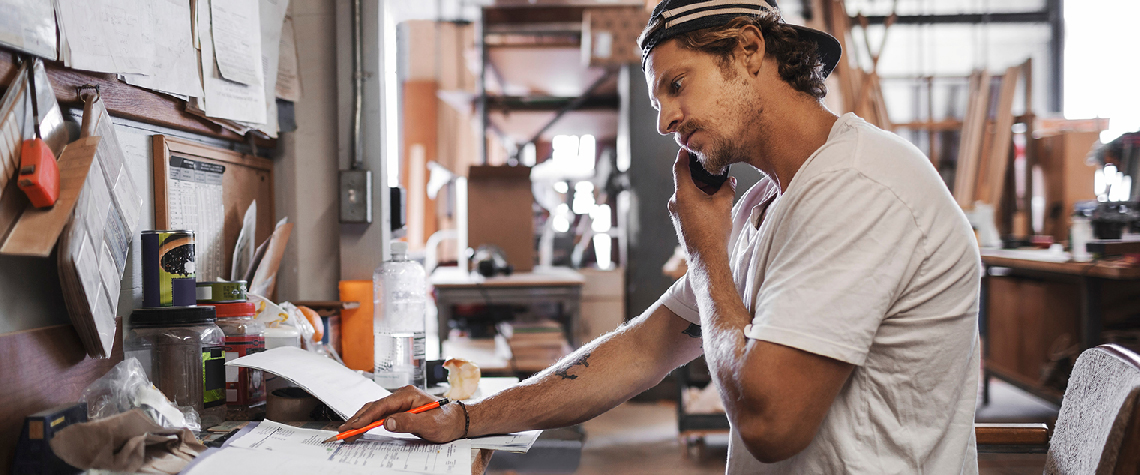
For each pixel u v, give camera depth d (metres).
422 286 1.60
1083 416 0.86
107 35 0.95
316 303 1.44
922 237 0.81
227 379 1.09
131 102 1.03
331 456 0.84
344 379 1.07
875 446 0.85
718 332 0.87
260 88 1.39
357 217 1.57
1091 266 2.94
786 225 0.85
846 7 5.39
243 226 1.36
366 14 1.60
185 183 1.21
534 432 1.04
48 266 0.88
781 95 0.94
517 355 2.97
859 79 4.81
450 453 0.90
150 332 1.03
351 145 1.59
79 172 0.83
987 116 4.91
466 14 5.95
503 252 3.74
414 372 1.34
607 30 4.19
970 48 5.48
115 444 0.73
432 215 5.79
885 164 0.82
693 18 0.93
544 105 5.23
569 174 5.51
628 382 1.10
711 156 0.95
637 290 4.35
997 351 4.16
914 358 0.83
